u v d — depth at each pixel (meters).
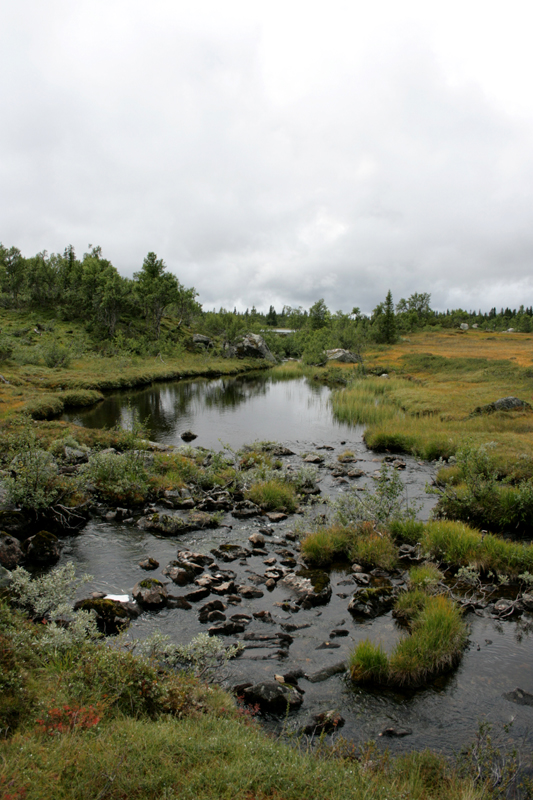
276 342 99.69
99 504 14.48
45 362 56.19
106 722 4.89
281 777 4.20
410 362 66.62
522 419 26.83
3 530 11.58
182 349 79.62
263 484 16.25
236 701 6.34
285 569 10.80
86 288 92.69
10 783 3.42
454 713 6.40
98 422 30.88
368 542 11.67
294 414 34.81
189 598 9.36
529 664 7.54
